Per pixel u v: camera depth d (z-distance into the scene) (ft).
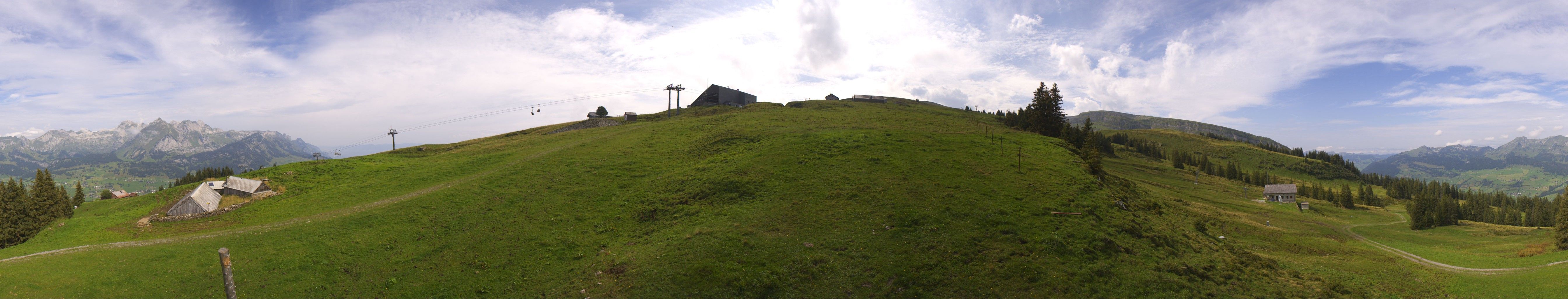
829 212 195.52
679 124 444.14
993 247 165.07
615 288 155.22
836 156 263.29
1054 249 161.79
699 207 214.90
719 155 298.56
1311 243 233.76
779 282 152.25
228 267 103.35
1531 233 301.63
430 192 261.44
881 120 475.72
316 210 241.14
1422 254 226.58
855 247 169.17
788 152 273.13
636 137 384.27
